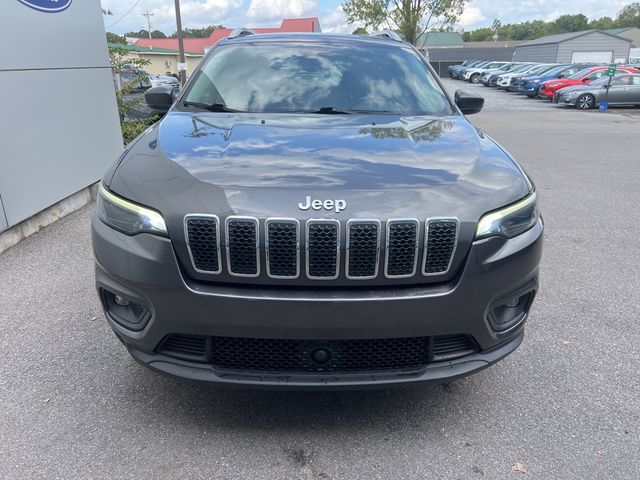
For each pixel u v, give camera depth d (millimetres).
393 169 2475
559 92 24312
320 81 3652
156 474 2326
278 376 2330
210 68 3826
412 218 2225
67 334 3457
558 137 13930
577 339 3547
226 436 2564
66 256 4789
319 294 2225
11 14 5070
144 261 2270
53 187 5719
